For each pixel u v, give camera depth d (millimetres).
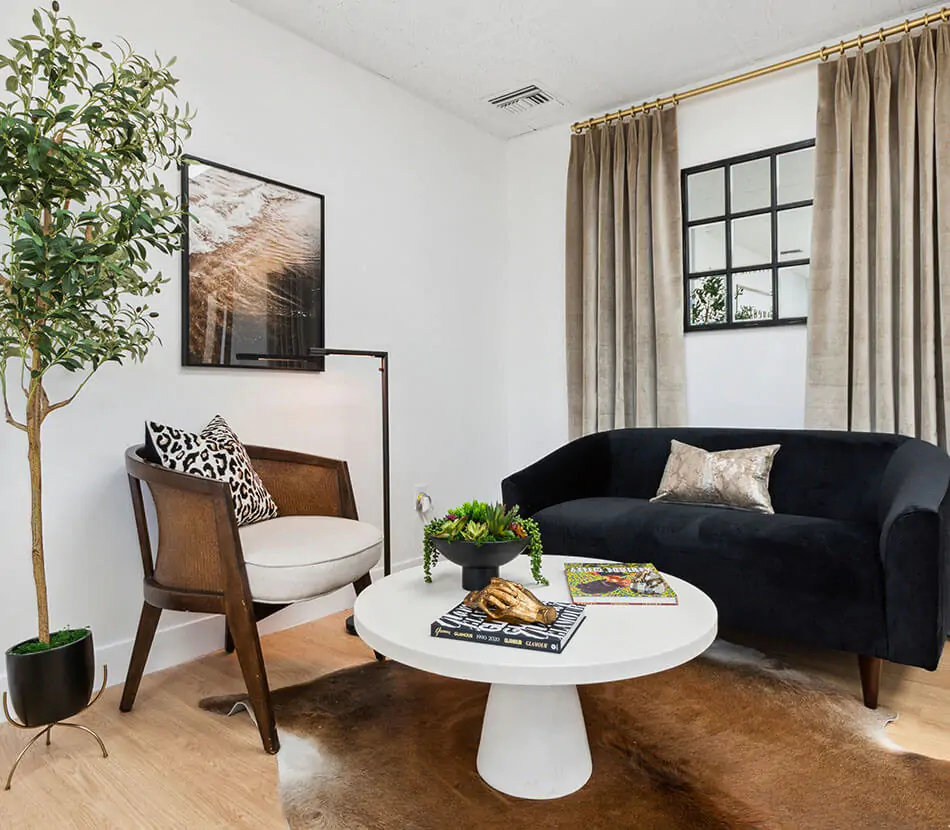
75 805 1488
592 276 3561
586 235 3574
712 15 2721
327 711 1922
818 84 2887
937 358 2666
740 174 3240
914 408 2664
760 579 2131
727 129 3248
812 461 2695
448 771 1592
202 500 1818
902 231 2678
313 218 2863
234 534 1761
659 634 1400
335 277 2980
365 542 2129
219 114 2518
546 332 3896
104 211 1724
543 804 1448
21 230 1508
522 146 3957
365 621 1503
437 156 3529
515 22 2742
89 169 1683
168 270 2359
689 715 1854
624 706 1913
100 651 2174
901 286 2682
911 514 1772
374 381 3160
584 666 1250
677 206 3297
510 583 1496
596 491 3168
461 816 1412
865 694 1909
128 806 1480
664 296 3314
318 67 2906
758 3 2643
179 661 2354
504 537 1686
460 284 3678
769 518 2361
